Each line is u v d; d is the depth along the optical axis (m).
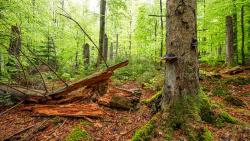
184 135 5.05
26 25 10.77
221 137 5.02
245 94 9.16
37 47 17.62
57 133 5.46
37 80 10.63
